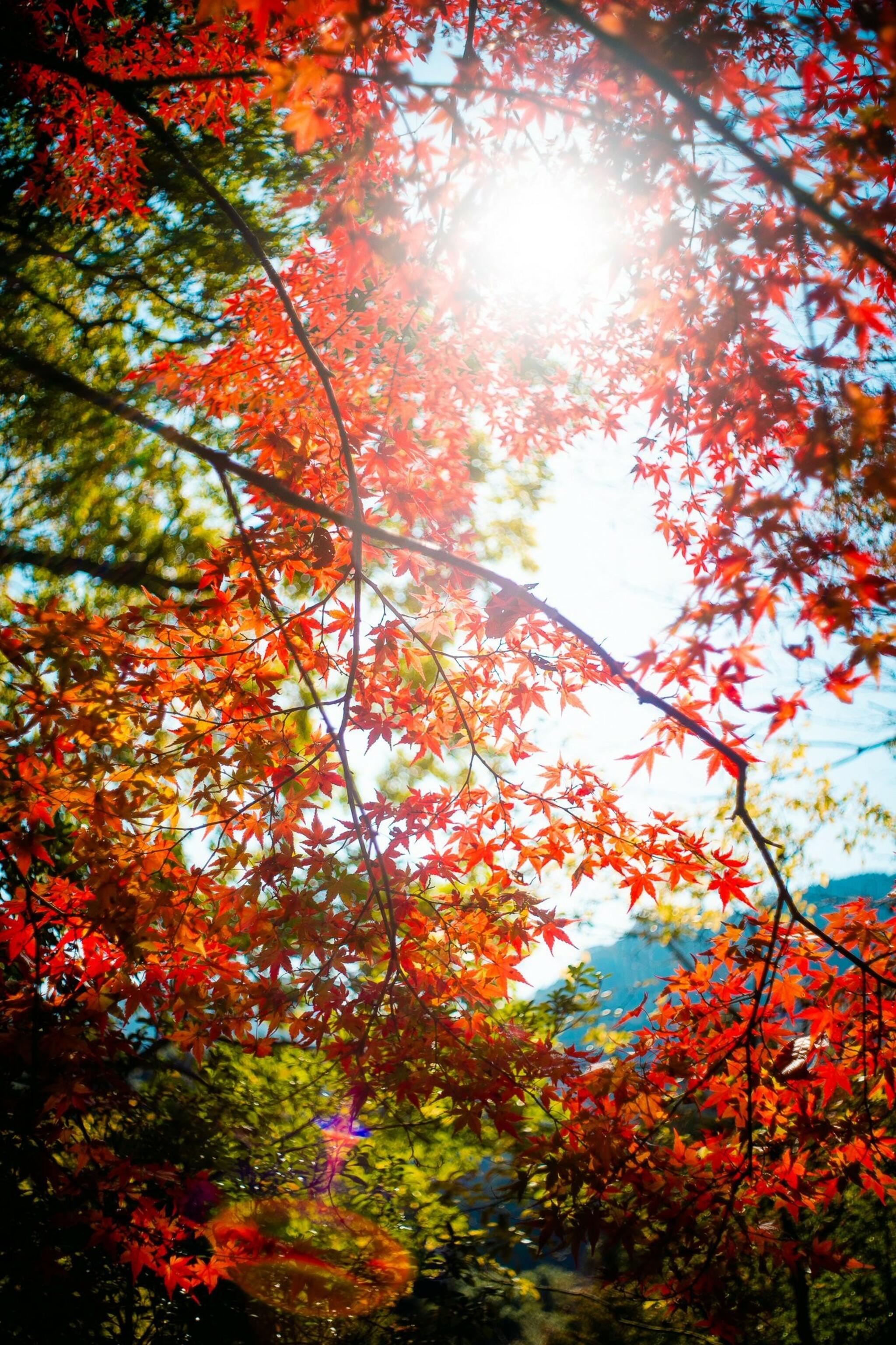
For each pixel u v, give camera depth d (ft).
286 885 11.82
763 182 9.61
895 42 7.37
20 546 21.99
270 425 13.46
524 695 13.20
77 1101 10.78
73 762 10.69
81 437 22.25
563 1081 11.70
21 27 15.75
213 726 11.32
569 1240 10.82
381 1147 15.69
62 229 25.53
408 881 11.92
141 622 11.65
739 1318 11.00
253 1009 11.75
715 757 10.94
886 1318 20.90
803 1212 20.10
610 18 8.19
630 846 12.42
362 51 11.44
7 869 11.76
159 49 17.02
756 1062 11.26
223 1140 15.01
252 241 11.32
